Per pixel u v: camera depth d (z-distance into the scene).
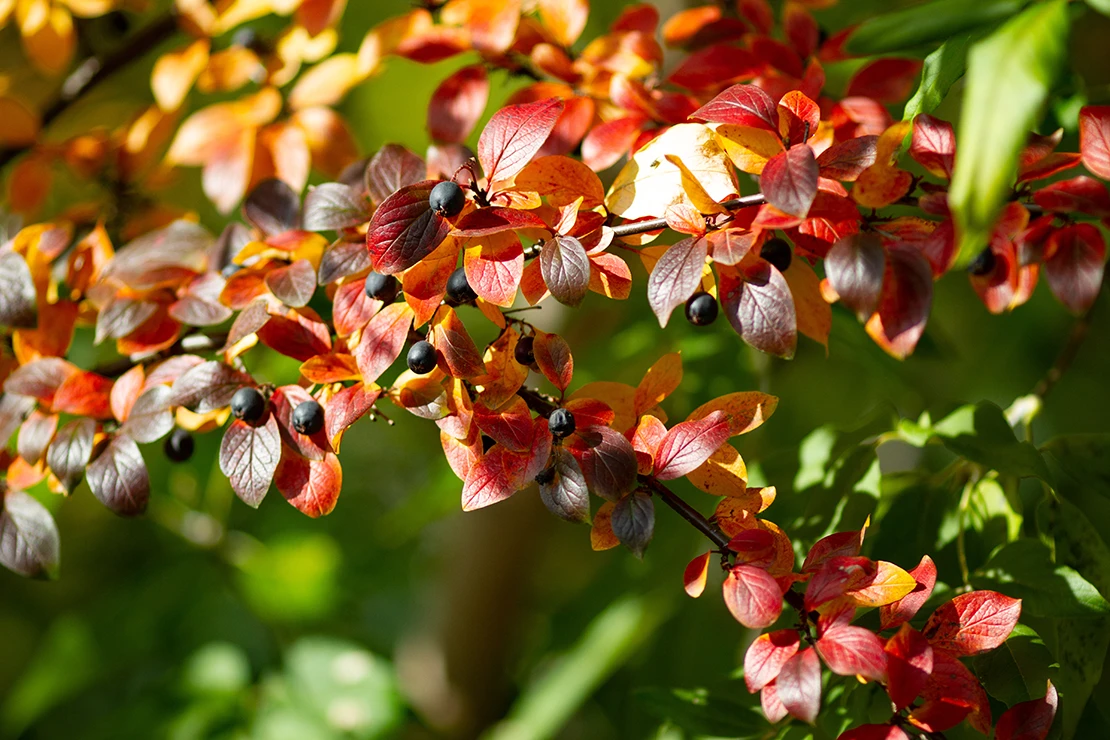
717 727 1.01
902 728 0.92
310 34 1.10
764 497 0.94
